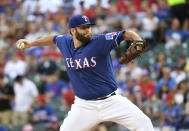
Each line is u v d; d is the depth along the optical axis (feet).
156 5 207.51
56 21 202.80
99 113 60.44
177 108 119.03
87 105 60.54
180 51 173.27
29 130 136.46
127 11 201.05
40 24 199.72
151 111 122.72
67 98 137.08
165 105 123.34
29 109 145.59
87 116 60.95
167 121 119.24
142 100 131.13
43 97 140.77
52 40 65.05
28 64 176.65
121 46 156.97
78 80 60.39
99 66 59.21
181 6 187.73
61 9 213.46
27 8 220.02
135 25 186.60
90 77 59.47
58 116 143.02
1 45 191.11
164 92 128.36
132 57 56.18
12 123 143.84
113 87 60.13
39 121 139.85
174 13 189.78
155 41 184.75
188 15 189.47
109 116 60.08
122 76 147.43
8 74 172.24
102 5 202.49
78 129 61.62
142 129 59.00
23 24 203.10
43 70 161.99
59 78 164.04
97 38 59.16
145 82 135.03
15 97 145.48
